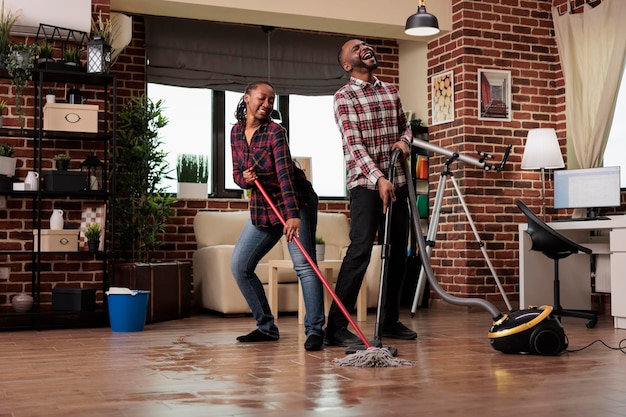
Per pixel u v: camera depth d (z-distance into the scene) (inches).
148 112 245.3
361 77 163.6
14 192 204.7
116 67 271.7
